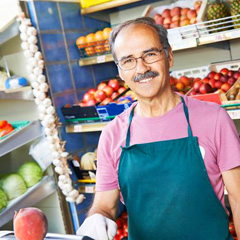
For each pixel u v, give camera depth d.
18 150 3.32
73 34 3.33
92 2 3.33
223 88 2.72
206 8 2.94
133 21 1.43
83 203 3.22
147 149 1.46
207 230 1.42
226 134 1.40
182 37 2.84
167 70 1.46
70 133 3.21
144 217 1.49
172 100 1.50
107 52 3.24
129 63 1.42
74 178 3.18
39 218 1.01
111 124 1.61
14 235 1.10
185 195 1.42
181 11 3.10
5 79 3.13
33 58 2.96
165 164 1.44
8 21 2.95
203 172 1.40
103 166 1.59
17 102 3.19
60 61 3.18
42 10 3.05
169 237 1.46
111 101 3.05
